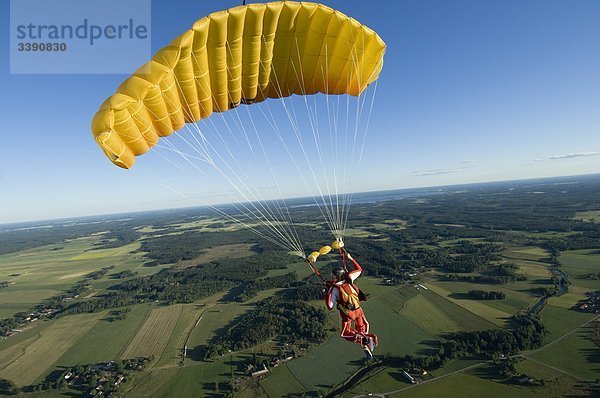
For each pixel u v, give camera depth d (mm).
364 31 7781
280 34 7684
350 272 7125
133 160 6949
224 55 7203
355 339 6742
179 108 7305
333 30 7777
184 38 6359
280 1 7102
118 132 6441
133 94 6105
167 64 6320
